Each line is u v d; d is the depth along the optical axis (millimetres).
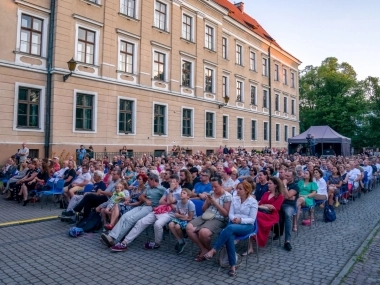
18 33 16891
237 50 33844
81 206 8172
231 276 5188
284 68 43562
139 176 8078
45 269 5438
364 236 7633
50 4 18203
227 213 6086
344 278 5090
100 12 20156
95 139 19656
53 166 13211
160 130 24234
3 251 6367
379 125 51281
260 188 7848
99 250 6484
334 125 48594
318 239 7371
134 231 6609
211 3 28594
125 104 21656
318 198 9016
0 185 14000
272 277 5152
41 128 17688
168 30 24766
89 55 19766
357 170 13734
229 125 31859
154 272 5336
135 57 22219
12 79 16656
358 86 49750
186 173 8391
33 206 10883
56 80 17906
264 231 6320
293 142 30172
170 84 24812
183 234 6566
